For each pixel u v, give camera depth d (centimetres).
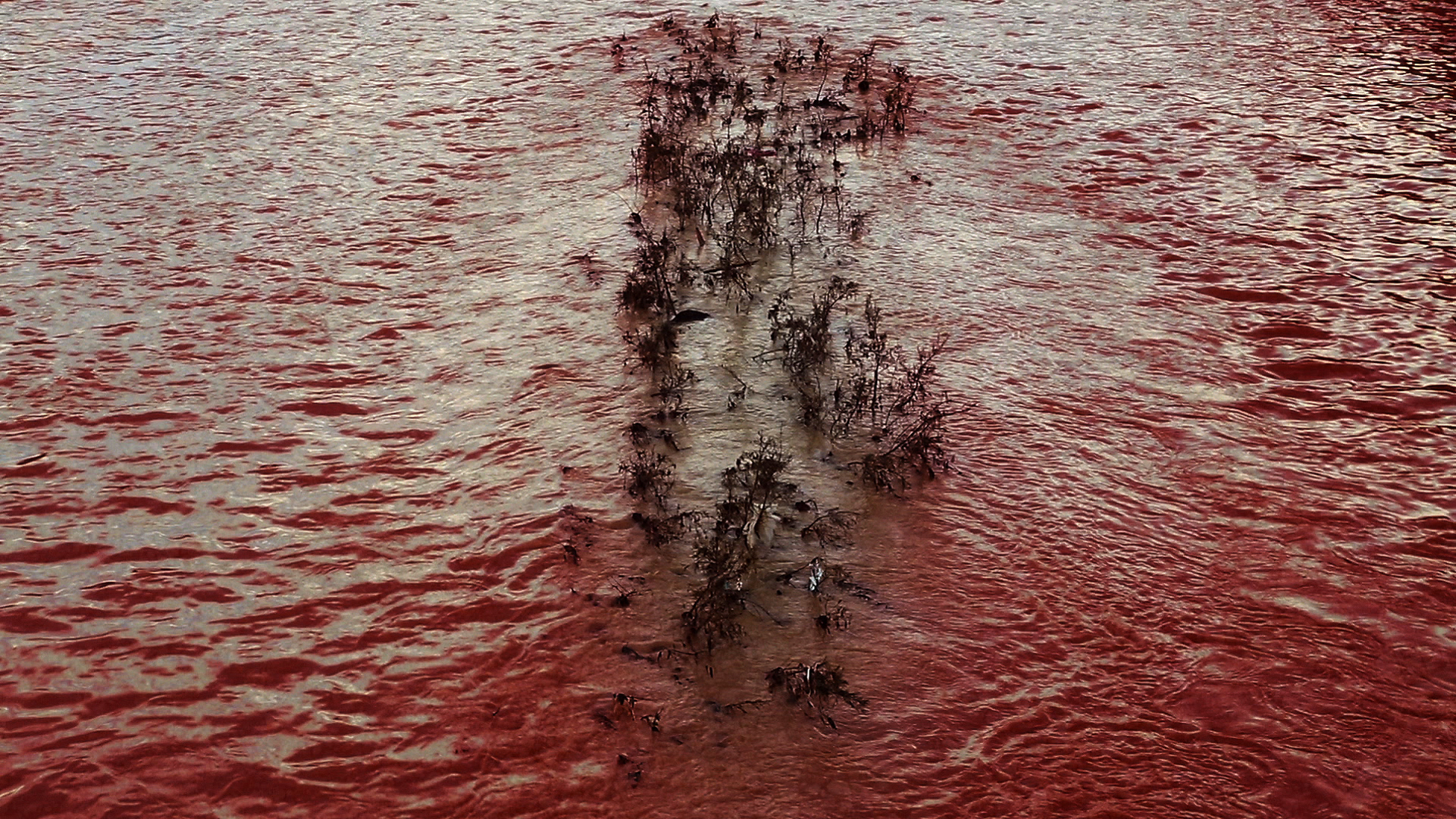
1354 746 583
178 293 1045
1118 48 1845
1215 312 1036
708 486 782
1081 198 1283
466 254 1133
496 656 637
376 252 1134
